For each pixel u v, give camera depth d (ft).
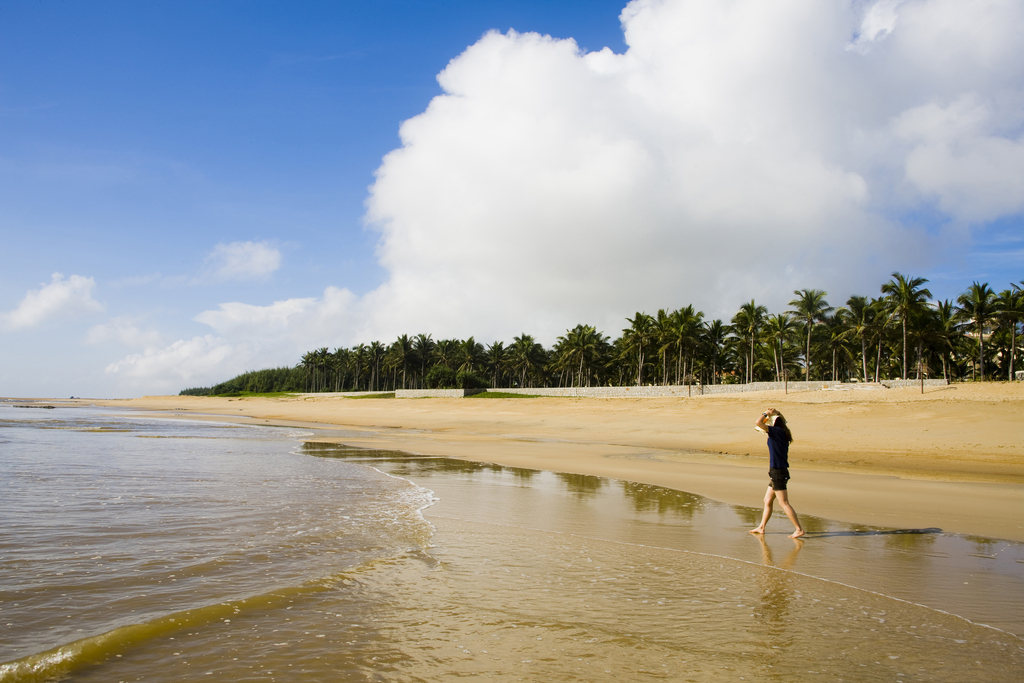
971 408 109.29
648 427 126.21
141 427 129.70
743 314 259.60
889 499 40.19
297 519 30.14
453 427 143.95
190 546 24.30
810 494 42.19
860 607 18.06
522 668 13.52
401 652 14.34
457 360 426.51
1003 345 237.45
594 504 36.96
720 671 13.47
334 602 17.88
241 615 16.70
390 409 232.53
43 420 159.02
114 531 26.81
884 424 103.30
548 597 18.56
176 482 43.01
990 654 14.73
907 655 14.57
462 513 32.99
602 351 357.20
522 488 43.75
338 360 504.84
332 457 66.90
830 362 290.15
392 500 36.88
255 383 603.67
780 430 28.99
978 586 20.39
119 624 15.96
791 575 21.38
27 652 14.12
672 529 29.66
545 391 247.91
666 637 15.51
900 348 228.43
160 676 12.96
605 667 13.60
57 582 19.48
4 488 39.11
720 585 20.06
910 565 23.02
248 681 12.76
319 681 12.78
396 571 21.09
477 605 17.75
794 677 13.21
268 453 69.92
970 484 48.75
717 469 59.06
